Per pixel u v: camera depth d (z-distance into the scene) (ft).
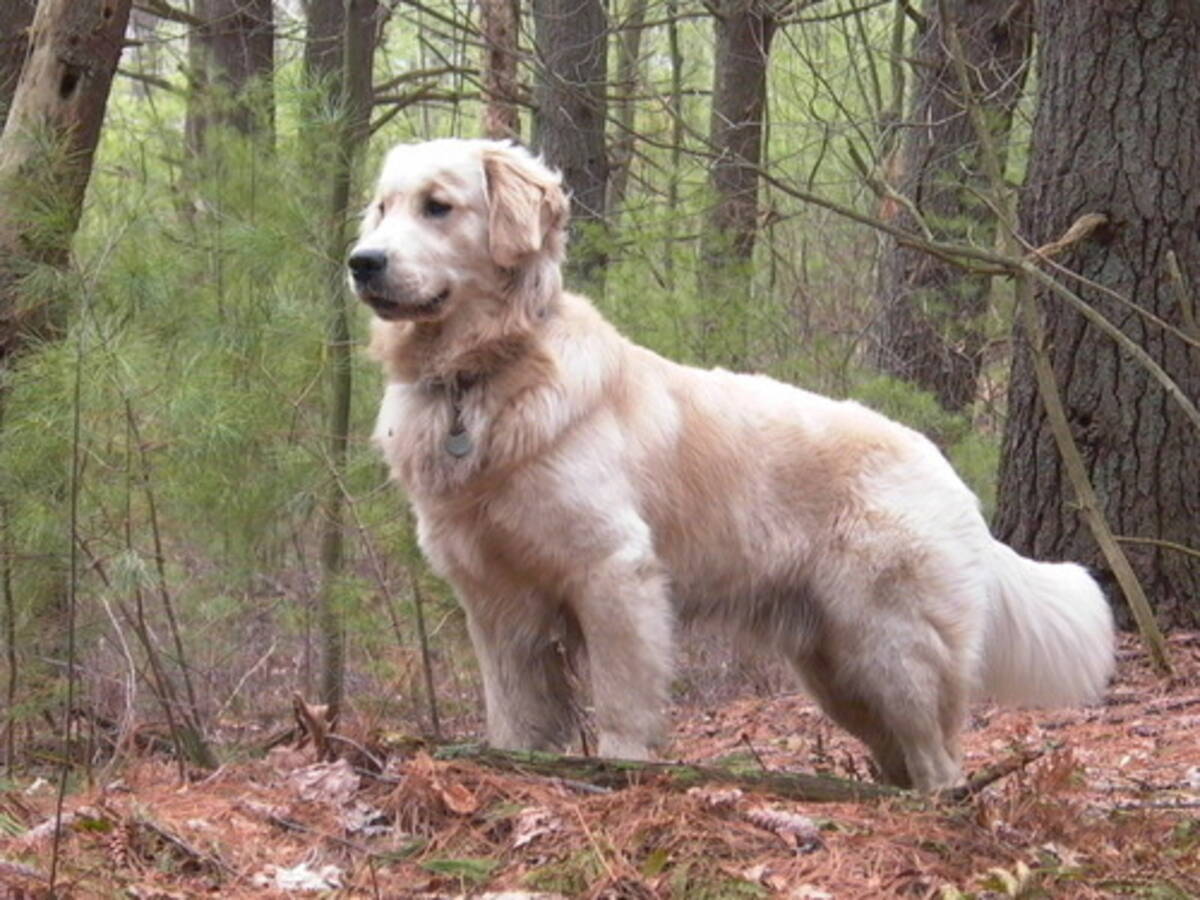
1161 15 35.01
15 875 15.07
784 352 43.45
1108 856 17.71
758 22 54.34
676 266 43.68
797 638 22.91
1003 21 51.03
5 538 21.93
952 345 47.70
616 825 16.90
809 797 18.67
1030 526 37.04
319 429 26.58
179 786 19.70
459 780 17.97
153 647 23.47
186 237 27.37
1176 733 28.48
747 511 22.15
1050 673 23.90
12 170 24.48
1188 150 35.22
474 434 20.48
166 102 49.67
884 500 22.35
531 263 21.01
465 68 57.72
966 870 16.60
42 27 25.09
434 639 28.35
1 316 23.93
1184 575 35.60
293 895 15.49
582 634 21.71
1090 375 35.99
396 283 20.26
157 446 22.68
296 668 28.48
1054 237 36.19
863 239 57.31
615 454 20.85
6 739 23.20
